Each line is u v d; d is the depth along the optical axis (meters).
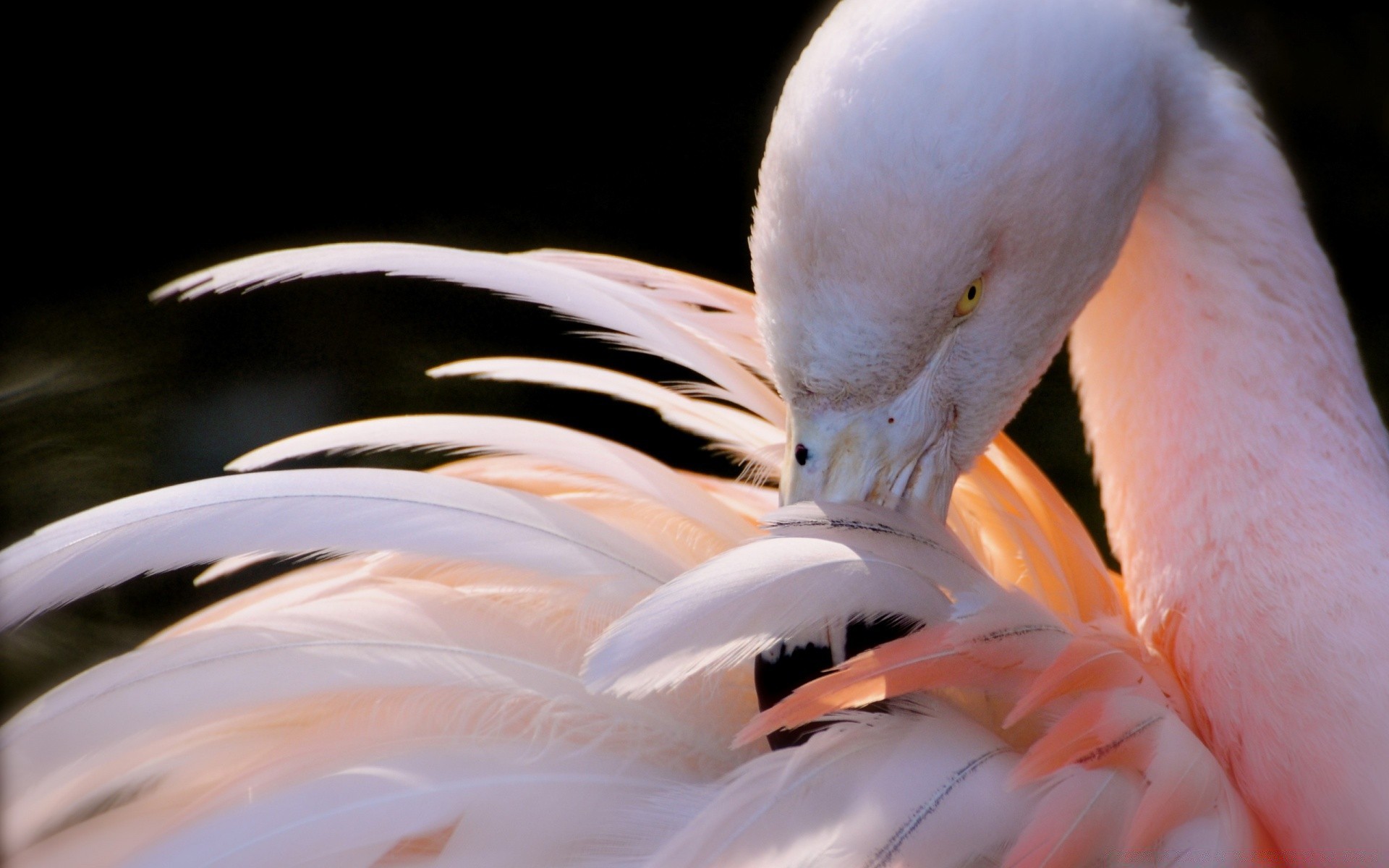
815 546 4.38
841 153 4.40
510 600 4.40
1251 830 4.40
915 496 4.44
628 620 4.35
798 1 6.29
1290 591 4.43
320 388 4.86
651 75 6.11
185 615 4.67
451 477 4.41
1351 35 6.40
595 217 5.59
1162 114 4.46
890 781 4.37
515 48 6.12
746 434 4.46
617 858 4.36
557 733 4.38
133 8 5.95
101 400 4.75
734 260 5.46
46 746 4.37
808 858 4.36
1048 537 4.46
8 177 5.50
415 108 5.92
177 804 4.38
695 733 4.39
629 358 5.03
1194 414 4.46
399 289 5.21
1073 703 4.39
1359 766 4.40
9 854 4.38
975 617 4.38
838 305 4.41
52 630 4.66
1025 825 4.37
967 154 4.40
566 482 4.45
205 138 5.72
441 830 4.37
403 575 4.42
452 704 4.38
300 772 4.37
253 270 4.43
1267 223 4.46
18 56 5.79
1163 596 4.45
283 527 4.38
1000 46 4.41
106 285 5.20
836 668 4.37
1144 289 4.48
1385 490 4.45
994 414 4.45
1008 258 4.43
